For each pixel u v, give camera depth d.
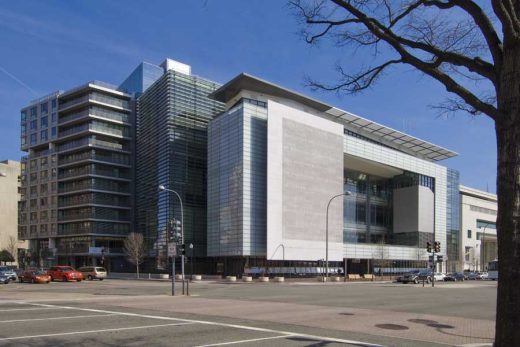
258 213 62.75
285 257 62.47
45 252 93.69
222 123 67.38
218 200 66.50
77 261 94.69
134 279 61.47
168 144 71.31
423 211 88.31
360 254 75.56
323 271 68.25
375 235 87.94
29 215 102.00
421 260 85.88
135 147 96.38
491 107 5.41
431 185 92.50
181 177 71.69
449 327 14.16
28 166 103.44
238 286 41.03
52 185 98.19
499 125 4.90
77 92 94.94
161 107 75.06
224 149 66.31
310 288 37.94
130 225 94.25
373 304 22.16
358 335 12.01
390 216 91.69
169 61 97.69
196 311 17.47
